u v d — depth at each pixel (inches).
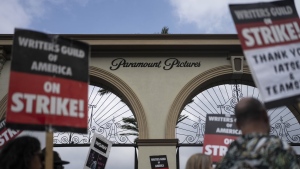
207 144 278.1
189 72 534.3
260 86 142.2
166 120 507.5
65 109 150.7
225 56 543.5
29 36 148.3
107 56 542.0
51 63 151.4
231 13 149.6
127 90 521.3
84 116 154.9
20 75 144.0
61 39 155.6
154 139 492.4
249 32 148.6
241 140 104.0
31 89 145.1
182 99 517.3
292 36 152.7
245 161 99.3
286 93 143.7
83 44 161.3
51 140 143.8
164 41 530.9
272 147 98.0
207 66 537.0
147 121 509.4
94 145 394.9
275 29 151.9
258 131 105.3
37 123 143.6
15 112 140.6
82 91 156.7
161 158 467.2
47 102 147.3
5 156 116.3
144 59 541.3
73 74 155.9
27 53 146.8
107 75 529.0
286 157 96.5
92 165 388.5
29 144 119.6
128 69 536.1
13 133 290.8
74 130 150.8
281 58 148.3
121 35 530.6
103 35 529.7
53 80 150.5
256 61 145.3
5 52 535.8
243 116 107.7
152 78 532.1
